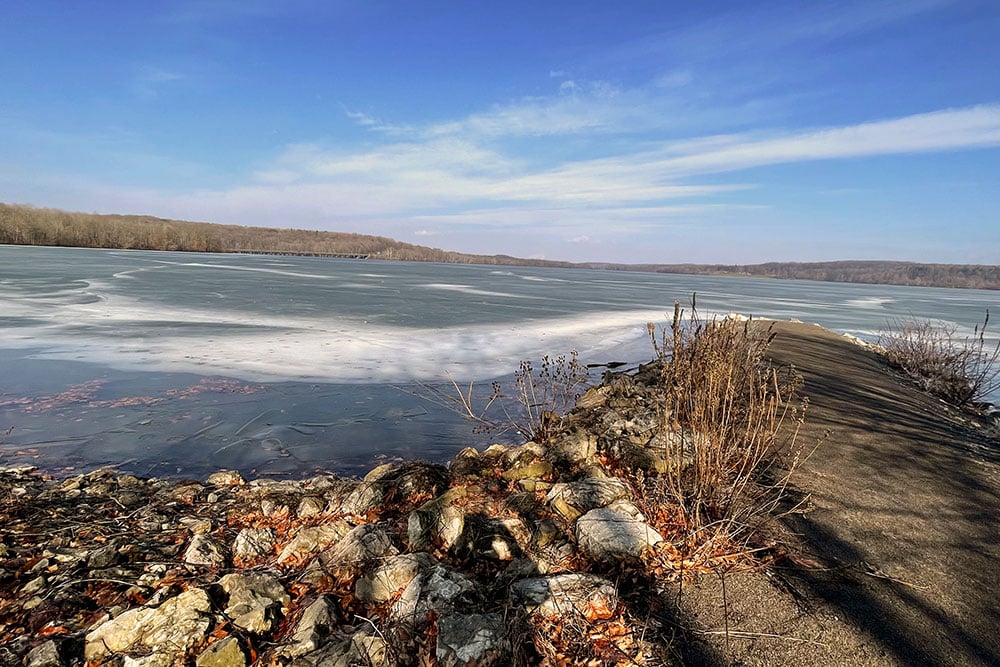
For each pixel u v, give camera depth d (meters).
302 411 8.20
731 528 3.54
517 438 7.18
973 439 6.26
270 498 4.89
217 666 2.54
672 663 2.50
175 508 4.81
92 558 3.71
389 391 9.36
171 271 37.59
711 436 4.12
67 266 36.38
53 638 2.80
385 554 3.44
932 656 2.59
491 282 47.97
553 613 2.73
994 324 24.64
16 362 10.34
